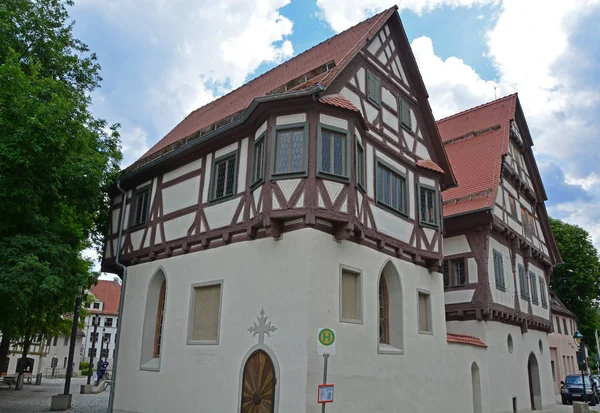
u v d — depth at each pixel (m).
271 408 10.88
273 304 11.49
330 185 11.45
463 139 24.08
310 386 10.44
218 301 13.06
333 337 9.41
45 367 52.47
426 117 16.77
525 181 25.20
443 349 15.35
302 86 12.40
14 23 16.81
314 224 11.16
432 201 16.00
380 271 13.23
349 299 12.13
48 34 17.77
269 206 11.42
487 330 18.70
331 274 11.48
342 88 13.04
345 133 11.96
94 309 69.69
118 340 16.17
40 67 15.27
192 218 14.41
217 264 13.27
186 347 13.45
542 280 26.03
